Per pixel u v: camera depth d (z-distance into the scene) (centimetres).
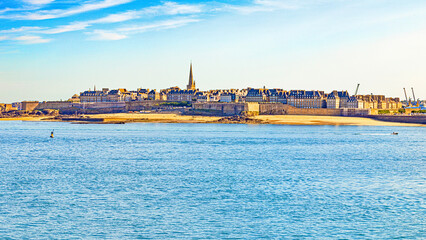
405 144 18562
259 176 10062
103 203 7569
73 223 6538
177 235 6103
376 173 10619
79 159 12938
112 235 6088
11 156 13625
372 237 6106
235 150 15550
